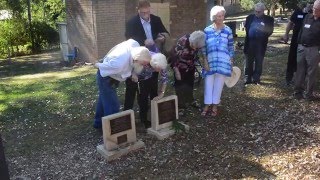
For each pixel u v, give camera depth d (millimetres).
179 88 5957
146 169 4312
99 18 14164
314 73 6285
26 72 14195
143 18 5355
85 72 12523
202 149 4746
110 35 14594
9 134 5465
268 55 10797
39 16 22844
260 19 7172
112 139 4602
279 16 25547
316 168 4176
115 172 4270
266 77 8039
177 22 15945
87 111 6320
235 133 5195
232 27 16062
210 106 6016
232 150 4703
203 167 4316
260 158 4480
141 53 4539
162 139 5012
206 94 5648
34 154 4785
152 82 5242
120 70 4586
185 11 15945
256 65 7422
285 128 5316
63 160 4590
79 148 4883
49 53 20500
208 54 5484
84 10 14398
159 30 5543
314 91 6945
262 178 4035
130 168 4348
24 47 21031
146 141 4973
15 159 4660
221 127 5395
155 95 5402
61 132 5457
